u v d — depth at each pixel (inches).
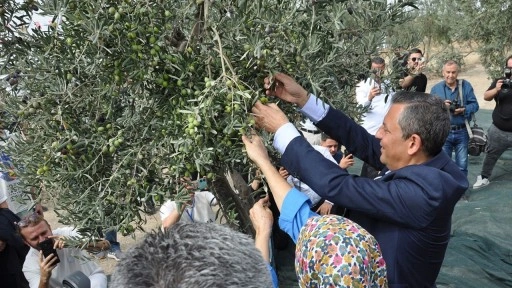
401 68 84.3
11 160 73.2
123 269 36.3
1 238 129.6
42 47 65.5
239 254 36.4
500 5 386.0
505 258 168.1
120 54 63.3
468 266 160.2
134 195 66.4
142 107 69.7
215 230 38.2
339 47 67.8
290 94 72.9
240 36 64.2
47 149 67.9
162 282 34.5
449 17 422.0
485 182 246.2
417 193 64.8
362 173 201.0
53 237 115.6
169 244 36.5
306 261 55.0
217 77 67.9
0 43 67.5
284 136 69.0
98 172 69.0
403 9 72.4
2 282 132.3
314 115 81.3
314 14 62.1
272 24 62.5
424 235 66.3
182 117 65.8
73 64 63.4
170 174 67.4
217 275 34.1
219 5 68.1
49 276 115.9
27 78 68.5
